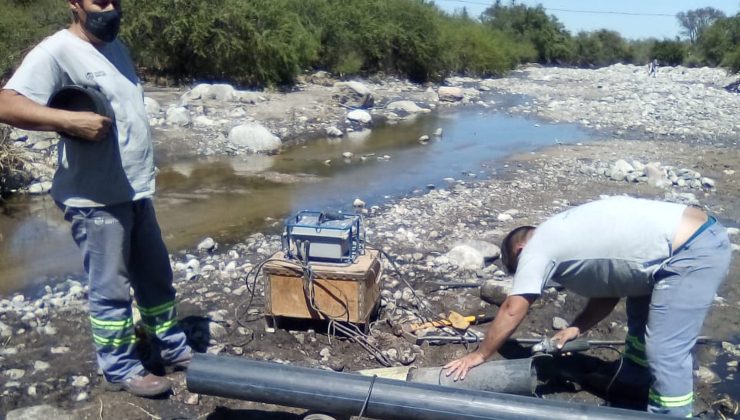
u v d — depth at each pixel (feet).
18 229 27.81
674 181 36.09
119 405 14.55
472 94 79.10
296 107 56.65
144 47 65.36
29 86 12.51
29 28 57.16
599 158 42.34
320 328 17.89
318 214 17.83
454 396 12.63
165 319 15.51
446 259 22.91
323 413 13.52
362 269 16.79
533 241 13.47
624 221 13.10
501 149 45.68
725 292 21.31
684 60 203.41
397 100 69.62
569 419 12.10
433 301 19.98
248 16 66.13
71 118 12.45
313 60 79.15
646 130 54.44
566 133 53.11
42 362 16.16
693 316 12.81
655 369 13.12
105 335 14.38
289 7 77.61
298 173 37.78
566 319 19.13
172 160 39.37
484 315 19.20
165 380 14.90
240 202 31.89
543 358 16.85
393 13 90.17
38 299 20.65
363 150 44.78
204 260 23.72
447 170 38.91
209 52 65.26
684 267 12.78
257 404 14.90
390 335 17.48
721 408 15.16
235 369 13.23
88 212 13.57
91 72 13.19
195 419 14.35
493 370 13.84
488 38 113.29
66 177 13.58
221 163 39.45
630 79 118.83
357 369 16.30
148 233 14.74
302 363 16.25
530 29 187.93
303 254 17.01
